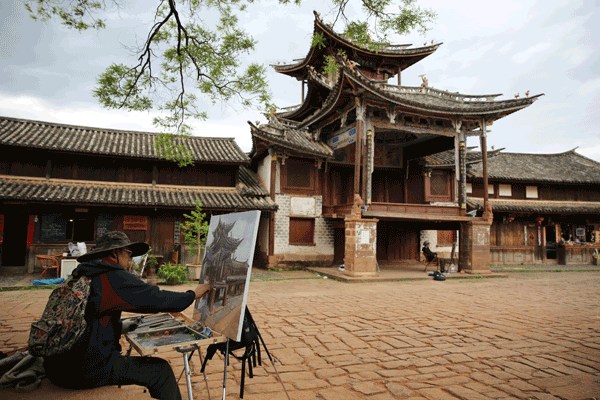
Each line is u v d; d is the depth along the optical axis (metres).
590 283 15.05
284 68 26.47
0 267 14.91
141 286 2.61
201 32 7.45
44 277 14.43
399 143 22.02
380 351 5.81
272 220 18.97
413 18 6.65
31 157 15.94
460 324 7.64
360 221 15.62
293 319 7.95
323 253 19.91
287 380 4.60
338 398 4.10
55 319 2.44
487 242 17.69
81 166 16.70
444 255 18.98
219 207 17.00
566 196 26.22
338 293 11.79
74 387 2.55
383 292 12.10
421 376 4.80
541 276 18.09
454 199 23.23
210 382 4.48
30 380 2.80
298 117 26.98
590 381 4.69
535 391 4.38
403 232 22.25
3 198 13.91
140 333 3.26
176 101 8.19
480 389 4.40
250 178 20.92
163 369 2.79
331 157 20.06
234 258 3.27
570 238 25.92
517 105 17.34
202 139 20.84
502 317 8.37
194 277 14.48
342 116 17.91
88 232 16.19
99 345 2.48
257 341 3.79
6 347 5.59
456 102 19.31
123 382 2.60
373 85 15.56
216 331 3.15
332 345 6.07
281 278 15.59
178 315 3.98
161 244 17.00
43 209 15.52
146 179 17.73
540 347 6.13
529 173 25.91
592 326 7.58
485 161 18.12
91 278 2.56
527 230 25.22
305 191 19.92
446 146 19.64
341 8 6.79
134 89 7.79
